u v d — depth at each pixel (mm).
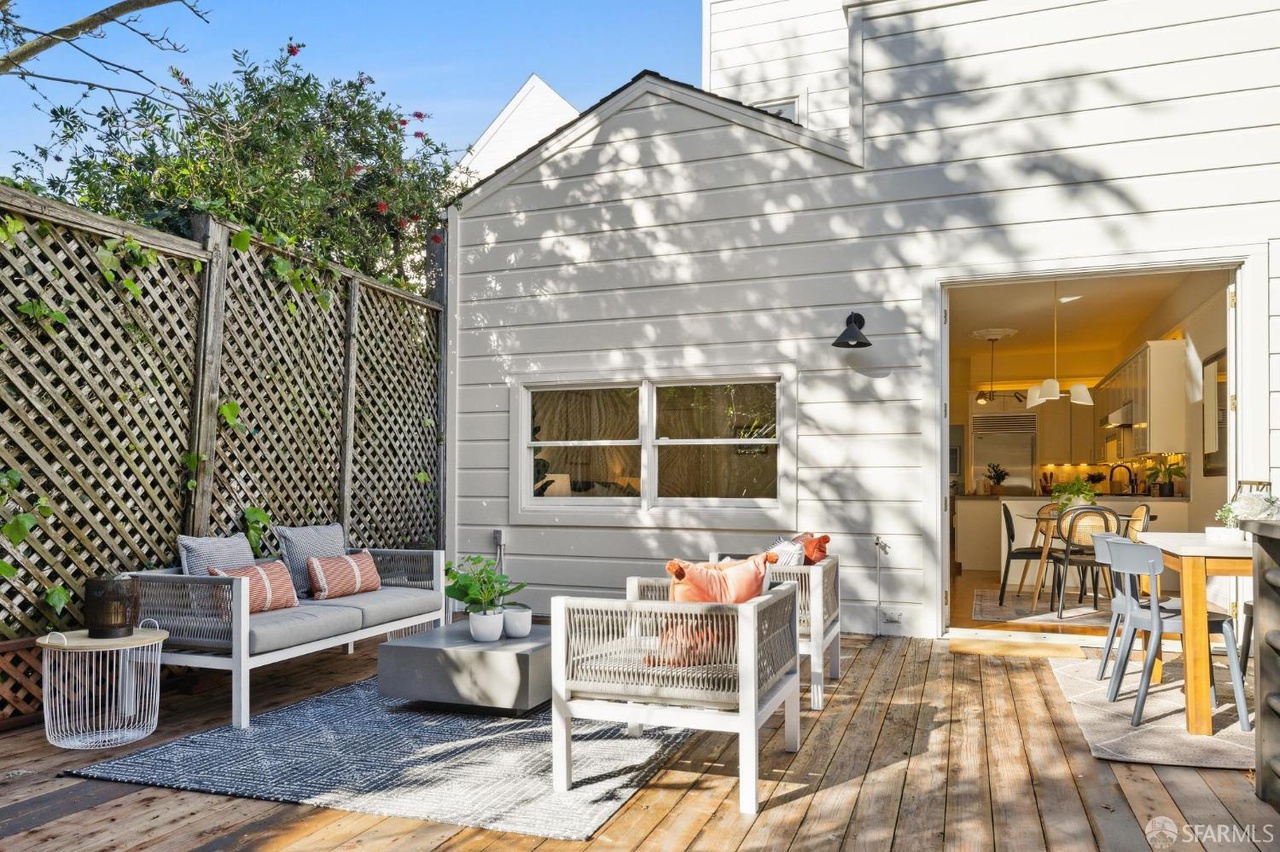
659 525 6434
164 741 3689
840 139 6055
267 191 5496
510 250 7004
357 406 6219
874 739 3656
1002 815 2848
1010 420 12094
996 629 6086
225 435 5012
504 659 3967
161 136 5617
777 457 6246
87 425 4254
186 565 4457
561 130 6816
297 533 5172
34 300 3955
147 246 4492
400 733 3773
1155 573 3850
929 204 5859
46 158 5523
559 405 6910
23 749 3588
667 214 6531
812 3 8719
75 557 4152
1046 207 5613
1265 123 5250
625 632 3078
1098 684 4555
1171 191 5391
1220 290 6473
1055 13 5629
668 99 6547
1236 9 5320
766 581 3467
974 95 5781
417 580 5531
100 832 2727
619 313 6645
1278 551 2988
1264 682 2994
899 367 5898
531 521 6820
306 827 2760
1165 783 3141
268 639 4031
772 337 6211
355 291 6082
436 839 2666
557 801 2963
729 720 2924
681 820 2816
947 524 6027
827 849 2598
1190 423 7648
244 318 5172
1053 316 9039
